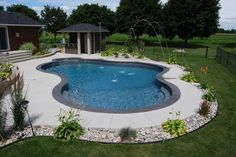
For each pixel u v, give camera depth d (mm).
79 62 26375
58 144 7094
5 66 16109
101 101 13227
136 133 7816
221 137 7855
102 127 8227
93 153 6684
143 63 23297
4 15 27891
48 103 10594
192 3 46719
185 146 7195
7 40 26500
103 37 33688
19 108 7715
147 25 49156
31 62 22812
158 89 15773
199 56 30828
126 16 50500
